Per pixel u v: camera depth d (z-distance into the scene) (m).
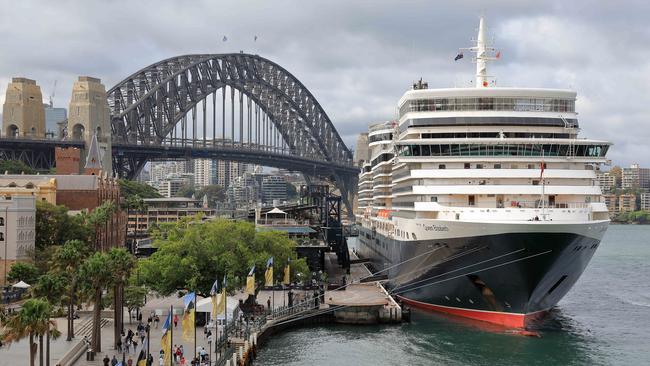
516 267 80.69
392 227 110.50
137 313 90.06
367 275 138.50
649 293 131.75
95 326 68.94
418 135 92.75
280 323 92.38
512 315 87.00
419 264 93.19
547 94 91.50
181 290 101.88
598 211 85.38
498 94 91.75
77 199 131.38
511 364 73.31
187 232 103.38
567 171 85.94
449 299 93.81
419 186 87.62
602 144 87.06
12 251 101.06
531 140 86.31
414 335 86.19
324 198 185.62
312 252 132.12
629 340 84.62
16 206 101.06
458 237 83.62
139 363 51.69
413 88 119.50
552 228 77.62
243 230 107.94
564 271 83.25
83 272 68.50
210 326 82.94
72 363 66.19
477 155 87.62
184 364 65.44
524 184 85.69
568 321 97.00
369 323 94.62
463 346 80.25
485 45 105.81
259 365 74.81
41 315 53.97
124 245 160.25
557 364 73.25
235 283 96.31
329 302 97.38
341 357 77.50
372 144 147.38
